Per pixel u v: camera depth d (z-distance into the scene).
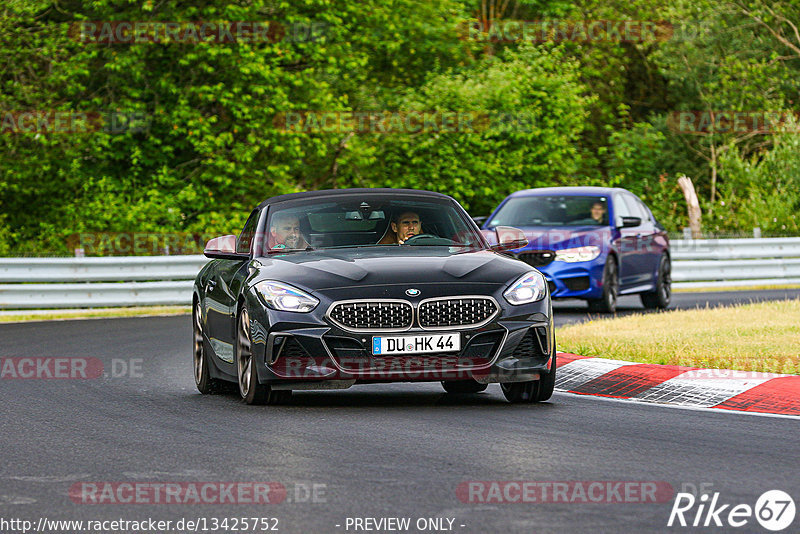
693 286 82.94
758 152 138.25
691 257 82.50
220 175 97.19
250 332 30.36
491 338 29.50
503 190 107.69
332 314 29.22
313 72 100.38
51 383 36.75
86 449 24.69
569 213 62.62
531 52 114.50
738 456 23.02
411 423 27.38
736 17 141.38
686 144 139.88
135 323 60.31
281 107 96.81
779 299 68.25
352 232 33.31
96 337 52.31
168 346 48.22
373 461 22.70
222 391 34.72
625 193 65.44
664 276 66.00
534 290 30.27
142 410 30.53
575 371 34.88
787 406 29.33
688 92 142.62
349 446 24.39
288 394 31.08
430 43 126.06
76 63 93.81
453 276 29.86
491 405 30.50
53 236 93.62
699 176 138.25
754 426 26.69
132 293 69.94
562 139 110.50
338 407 30.38
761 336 41.03
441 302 29.31
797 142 114.19
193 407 30.98
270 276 30.58
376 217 33.72
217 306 33.59
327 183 109.38
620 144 126.06
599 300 60.00
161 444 25.12
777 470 21.59
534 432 25.95
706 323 46.56
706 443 24.48
